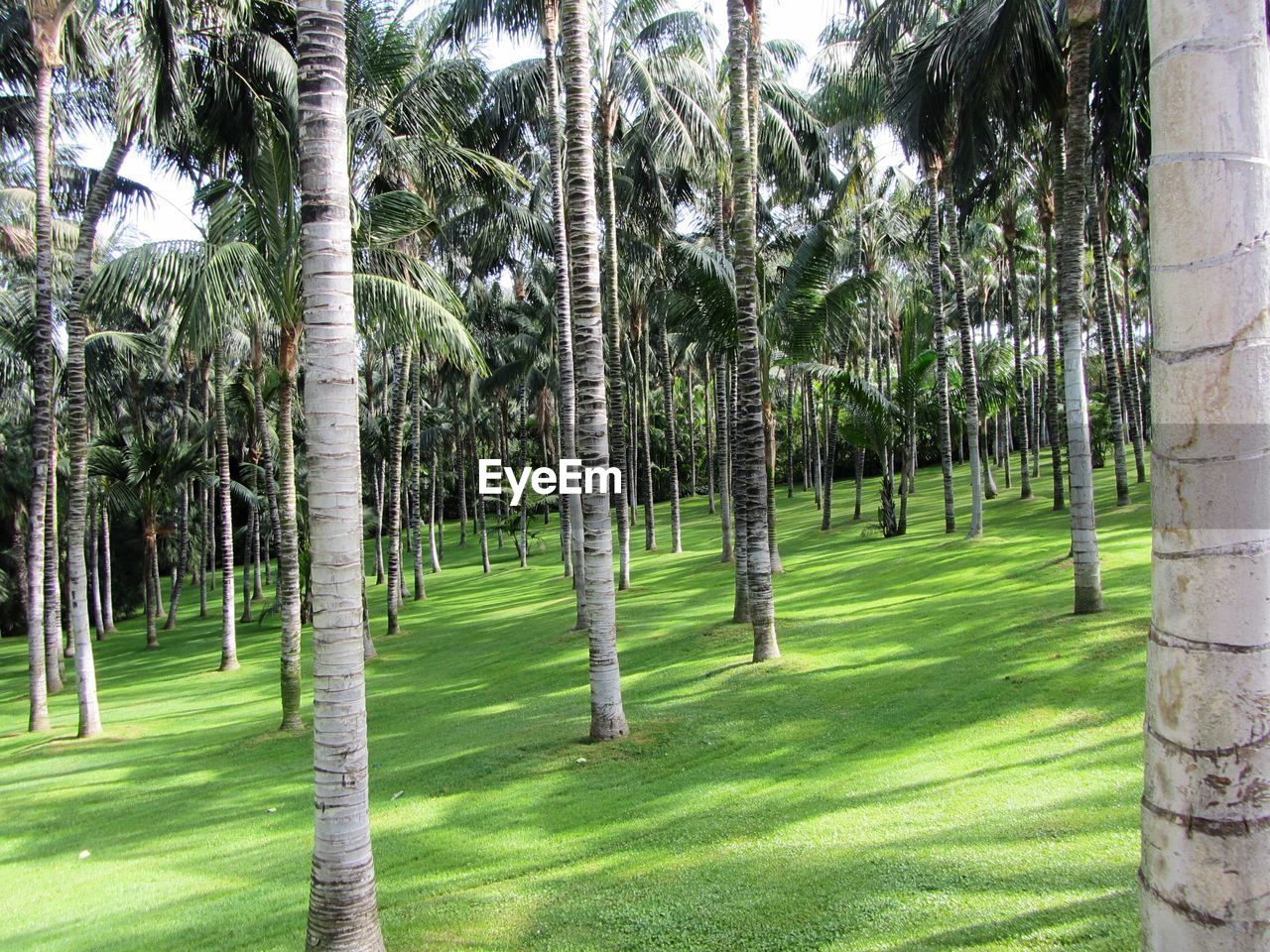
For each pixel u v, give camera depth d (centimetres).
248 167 1370
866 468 5122
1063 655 952
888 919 465
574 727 988
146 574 2711
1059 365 3747
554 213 1905
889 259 3244
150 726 1435
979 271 3762
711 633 1375
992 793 629
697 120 1839
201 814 887
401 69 1603
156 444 2833
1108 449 3572
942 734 794
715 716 952
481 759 915
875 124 2116
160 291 1026
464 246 2506
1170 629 218
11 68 1497
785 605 1554
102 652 2684
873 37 1355
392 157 1420
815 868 547
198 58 1300
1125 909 430
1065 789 613
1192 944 211
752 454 1183
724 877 556
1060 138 1388
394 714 1256
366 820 475
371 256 1227
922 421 2520
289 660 1258
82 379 1412
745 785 741
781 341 1803
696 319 1770
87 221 1418
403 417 2227
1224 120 213
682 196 2448
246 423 3159
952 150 1662
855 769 740
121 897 677
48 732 1480
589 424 943
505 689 1298
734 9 1236
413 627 2253
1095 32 1198
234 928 586
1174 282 218
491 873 625
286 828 805
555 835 686
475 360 1196
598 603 930
